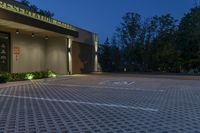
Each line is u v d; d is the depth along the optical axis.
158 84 19.97
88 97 12.95
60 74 30.38
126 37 49.66
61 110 9.67
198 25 43.06
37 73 24.08
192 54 48.25
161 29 48.38
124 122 7.88
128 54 49.31
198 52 46.28
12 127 7.35
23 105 10.70
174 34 48.66
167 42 47.91
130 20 49.34
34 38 28.14
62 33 26.62
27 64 26.86
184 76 30.64
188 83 21.03
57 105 10.70
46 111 9.49
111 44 50.47
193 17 44.16
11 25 21.17
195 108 10.16
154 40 48.50
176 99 12.43
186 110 9.75
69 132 6.87
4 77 19.22
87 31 36.94
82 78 25.47
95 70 40.38
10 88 16.72
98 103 11.20
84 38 35.62
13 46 24.80
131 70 49.19
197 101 11.86
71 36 29.33
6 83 18.86
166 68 48.47
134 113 9.18
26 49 26.73
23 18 20.36
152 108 10.12
